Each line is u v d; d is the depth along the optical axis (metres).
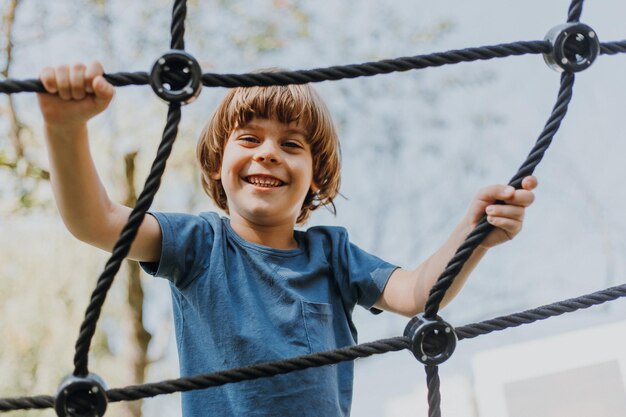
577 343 3.52
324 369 2.09
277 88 2.26
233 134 2.26
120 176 6.56
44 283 6.72
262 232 2.25
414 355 1.64
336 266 2.29
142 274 6.90
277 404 2.02
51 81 1.58
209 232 2.18
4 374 6.56
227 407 2.03
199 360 2.08
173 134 1.56
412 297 2.15
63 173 1.74
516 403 3.57
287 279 2.17
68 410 1.51
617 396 3.40
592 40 1.69
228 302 2.09
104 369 6.89
